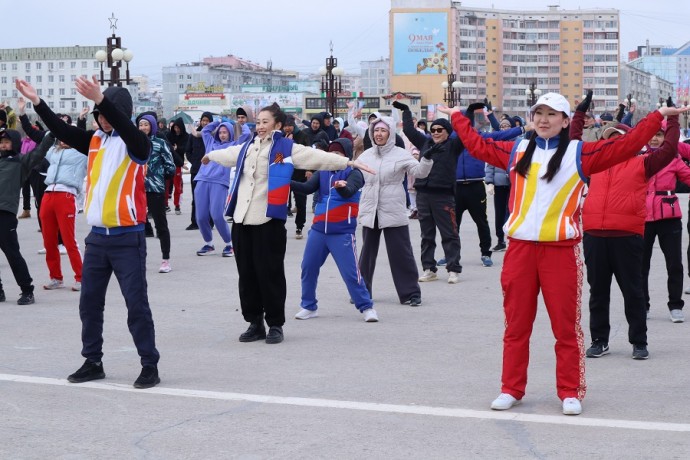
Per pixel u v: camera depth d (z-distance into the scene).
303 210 17.23
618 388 7.10
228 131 14.68
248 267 8.76
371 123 10.67
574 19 170.00
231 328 9.53
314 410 6.48
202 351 8.46
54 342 8.81
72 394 6.95
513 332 6.55
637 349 8.17
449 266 12.45
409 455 5.52
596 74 171.12
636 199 8.10
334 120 24.91
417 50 139.38
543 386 7.14
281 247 8.72
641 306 8.15
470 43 161.12
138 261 7.17
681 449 5.59
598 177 8.27
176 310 10.55
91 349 7.36
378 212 10.68
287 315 10.27
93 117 7.36
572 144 6.39
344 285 12.27
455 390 7.02
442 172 12.32
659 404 6.61
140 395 6.91
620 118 17.23
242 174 8.79
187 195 29.25
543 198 6.37
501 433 5.94
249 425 6.14
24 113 11.06
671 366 7.84
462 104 159.50
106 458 5.52
